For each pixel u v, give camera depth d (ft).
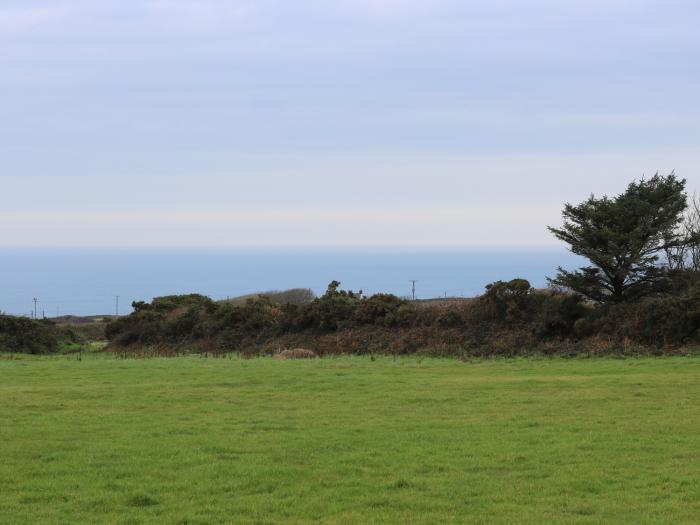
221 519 40.65
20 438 59.41
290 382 90.74
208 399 78.64
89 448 55.93
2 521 40.11
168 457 53.31
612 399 76.33
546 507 42.37
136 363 117.19
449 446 56.13
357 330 154.61
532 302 142.92
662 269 136.98
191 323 177.68
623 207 135.54
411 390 83.61
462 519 40.40
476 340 138.72
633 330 126.11
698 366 101.14
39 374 101.60
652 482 46.73
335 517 40.78
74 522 40.06
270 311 172.45
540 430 61.67
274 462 51.98
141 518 40.73
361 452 54.44
